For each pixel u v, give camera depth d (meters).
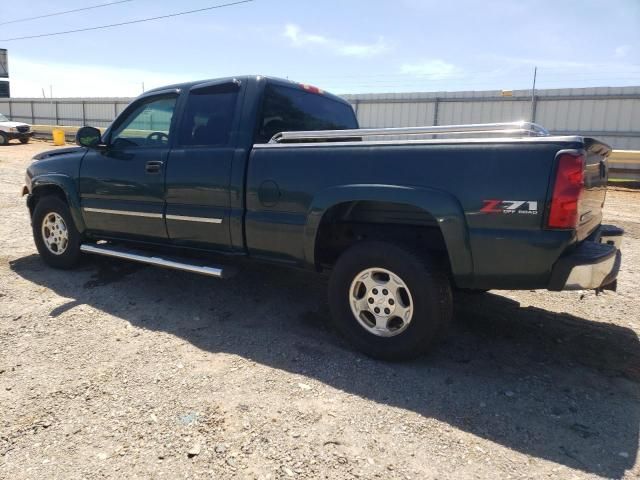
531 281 3.00
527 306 4.62
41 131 30.53
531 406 2.95
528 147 2.89
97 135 4.72
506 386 3.17
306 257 3.71
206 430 2.66
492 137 3.34
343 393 3.06
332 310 3.66
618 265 3.16
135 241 4.79
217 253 4.23
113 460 2.43
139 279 5.11
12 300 4.48
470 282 3.16
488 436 2.66
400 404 2.95
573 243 2.95
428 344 3.34
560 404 2.97
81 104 36.66
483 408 2.92
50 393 3.00
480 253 3.04
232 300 4.62
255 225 3.88
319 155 3.55
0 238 6.71
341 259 3.56
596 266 2.87
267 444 2.56
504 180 2.93
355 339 3.56
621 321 4.29
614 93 19.34
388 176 3.27
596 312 4.50
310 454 2.48
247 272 5.38
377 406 2.92
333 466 2.40
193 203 4.22
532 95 21.05
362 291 3.58
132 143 4.74
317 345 3.73
